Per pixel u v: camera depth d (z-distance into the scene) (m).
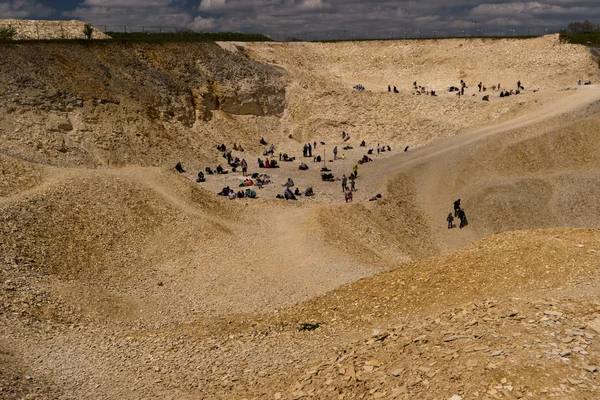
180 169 43.91
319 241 26.38
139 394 11.86
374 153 51.78
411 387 8.92
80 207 24.69
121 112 45.56
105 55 50.06
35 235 21.58
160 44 56.22
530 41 72.38
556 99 52.66
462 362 9.09
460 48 75.31
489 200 36.50
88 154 40.34
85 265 21.27
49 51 45.88
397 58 76.19
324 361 11.66
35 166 28.03
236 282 21.42
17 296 17.17
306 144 57.44
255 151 53.72
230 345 14.27
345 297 16.41
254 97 59.28
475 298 13.70
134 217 25.56
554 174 39.84
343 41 83.12
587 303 10.96
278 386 11.05
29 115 39.88
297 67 72.81
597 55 65.44
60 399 11.59
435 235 35.03
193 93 54.47
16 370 12.63
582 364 8.39
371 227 31.97
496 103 54.38
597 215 34.53
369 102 60.41
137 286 20.83
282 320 15.91
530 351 8.89
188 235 25.66
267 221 30.66
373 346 11.32
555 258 14.86
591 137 41.97
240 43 74.62
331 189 40.00
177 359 13.62
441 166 42.19
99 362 13.63
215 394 11.48
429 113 56.56
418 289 15.26
